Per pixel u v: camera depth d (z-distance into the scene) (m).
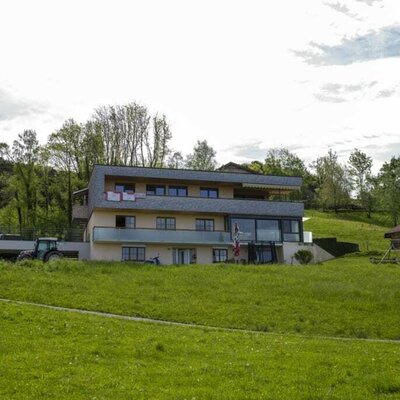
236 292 35.16
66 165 80.56
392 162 119.44
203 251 59.50
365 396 15.34
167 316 29.56
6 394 14.28
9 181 80.19
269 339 23.64
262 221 61.56
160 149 86.44
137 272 40.72
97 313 29.16
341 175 117.81
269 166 133.50
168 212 60.03
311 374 17.30
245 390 15.41
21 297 31.30
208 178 62.22
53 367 16.83
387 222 108.50
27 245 59.00
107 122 84.94
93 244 56.41
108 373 16.45
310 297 34.53
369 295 35.12
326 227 92.69
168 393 14.86
